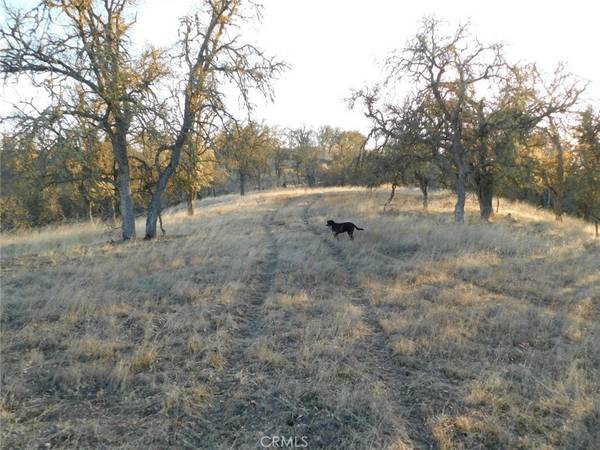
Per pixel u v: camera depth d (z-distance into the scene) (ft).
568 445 12.13
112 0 47.16
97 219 81.66
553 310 24.07
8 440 12.07
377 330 21.26
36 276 30.71
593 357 17.75
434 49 59.52
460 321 21.50
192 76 48.67
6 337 19.56
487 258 37.27
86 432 12.55
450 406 14.29
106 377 15.67
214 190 217.36
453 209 88.33
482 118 62.08
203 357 17.69
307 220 74.59
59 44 42.70
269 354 17.67
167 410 13.82
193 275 31.27
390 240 46.47
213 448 12.02
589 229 70.33
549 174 78.69
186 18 48.73
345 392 14.57
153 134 45.62
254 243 46.93
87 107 44.19
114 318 21.68
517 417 13.50
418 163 65.87
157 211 53.47
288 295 26.27
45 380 15.71
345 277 31.60
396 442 12.10
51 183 46.88
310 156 218.18
